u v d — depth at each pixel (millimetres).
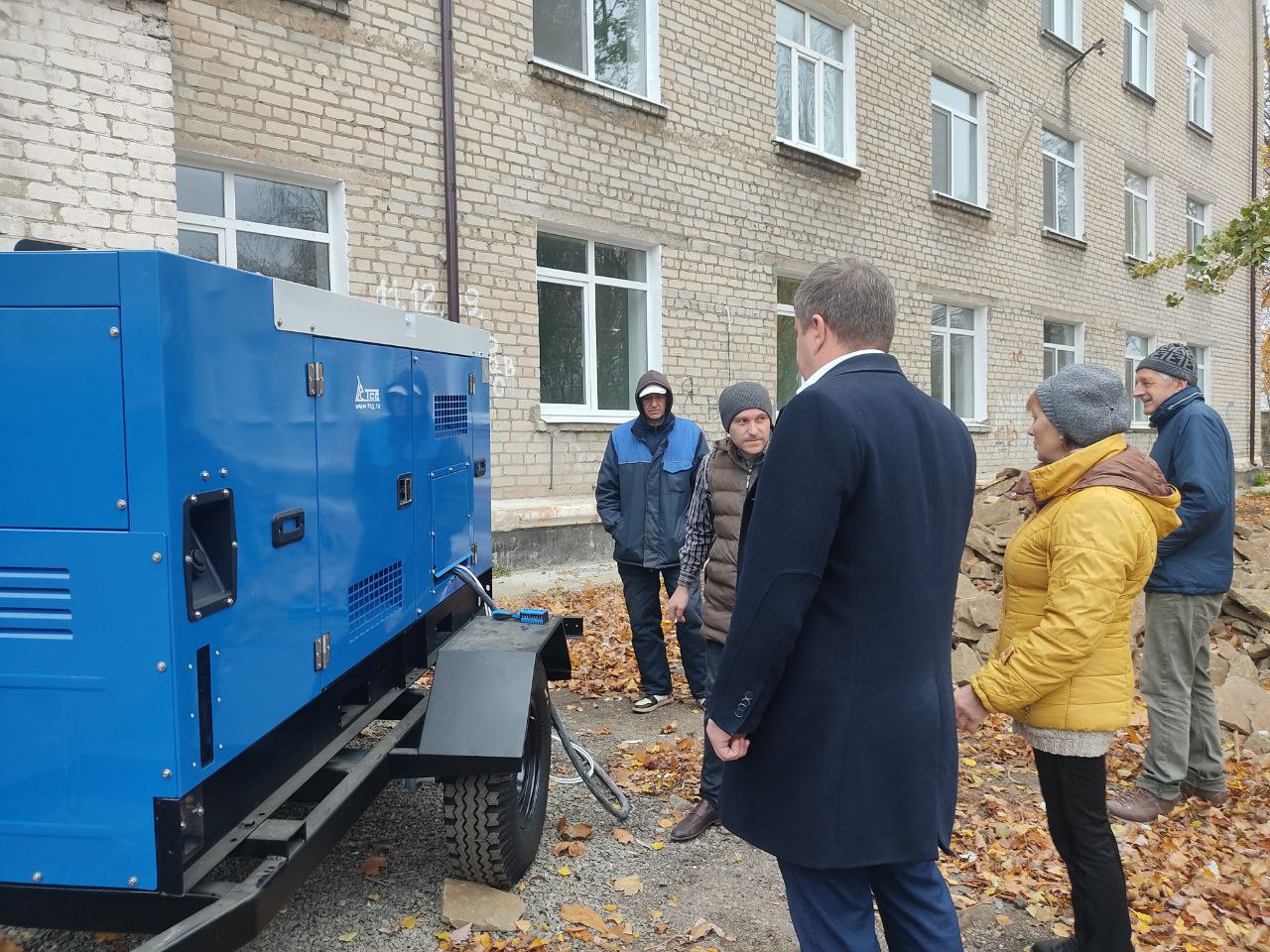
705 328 9906
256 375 2148
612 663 5988
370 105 7141
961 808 3828
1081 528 2334
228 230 6562
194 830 1900
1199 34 19766
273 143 6586
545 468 8539
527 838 3137
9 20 4621
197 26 6160
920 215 12734
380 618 2982
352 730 2861
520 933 2848
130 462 1763
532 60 8156
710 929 2898
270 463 2219
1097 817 2492
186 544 1837
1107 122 16984
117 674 1803
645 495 4957
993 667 2393
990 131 14086
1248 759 4297
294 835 2100
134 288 1740
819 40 11406
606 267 9242
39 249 2391
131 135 5098
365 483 2852
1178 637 3596
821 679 1845
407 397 3236
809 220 11023
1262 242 8008
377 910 2969
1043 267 15453
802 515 1774
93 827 1837
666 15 9320
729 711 1856
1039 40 15023
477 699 2906
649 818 3752
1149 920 2977
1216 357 21125
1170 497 2422
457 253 7730
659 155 9320
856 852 1825
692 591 4137
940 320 13695
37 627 1813
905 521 1852
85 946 2666
